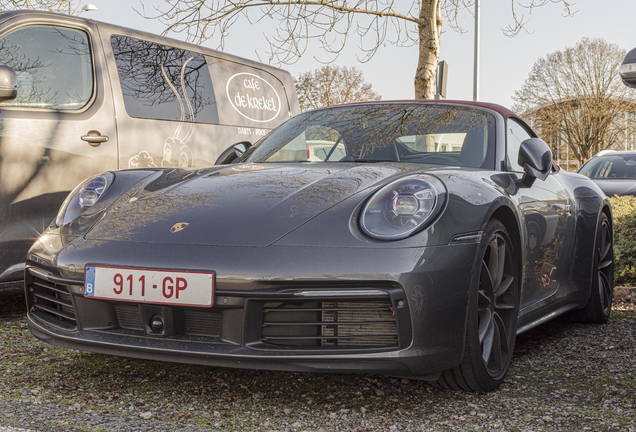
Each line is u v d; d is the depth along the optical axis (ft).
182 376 9.21
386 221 7.88
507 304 9.53
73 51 14.74
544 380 9.43
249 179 9.36
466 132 11.03
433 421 7.62
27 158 13.29
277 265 7.54
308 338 7.85
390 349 7.65
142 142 15.79
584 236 13.07
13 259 13.05
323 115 12.41
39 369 9.44
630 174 33.27
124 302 7.98
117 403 8.04
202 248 7.86
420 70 26.45
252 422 7.48
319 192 8.57
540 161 10.34
